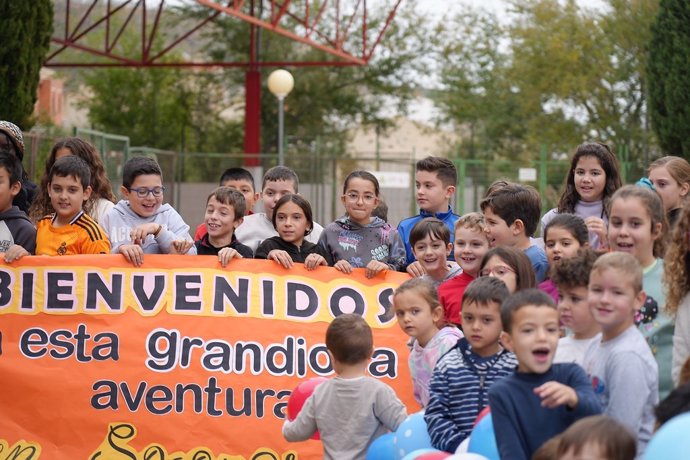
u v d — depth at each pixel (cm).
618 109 4038
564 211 834
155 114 4297
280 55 4478
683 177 830
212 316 773
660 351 600
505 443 490
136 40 4306
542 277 732
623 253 525
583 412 480
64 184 783
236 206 839
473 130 4616
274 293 781
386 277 789
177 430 750
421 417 586
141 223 854
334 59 4541
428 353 645
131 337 765
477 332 569
